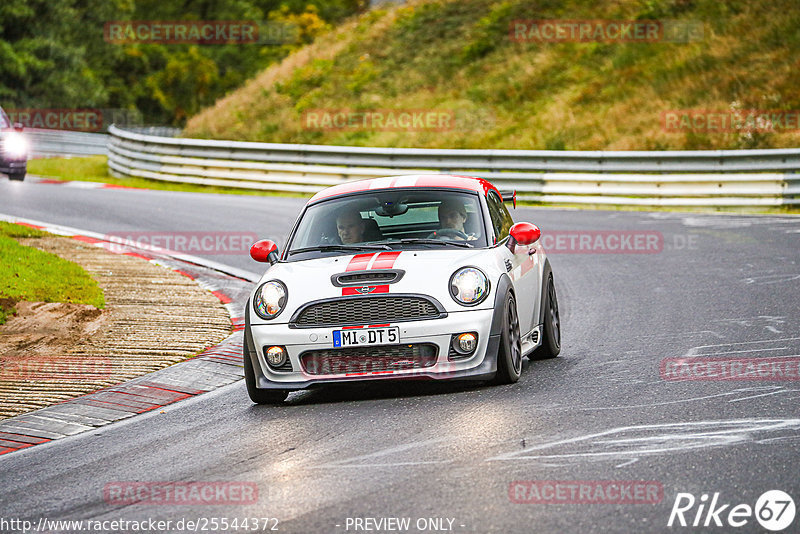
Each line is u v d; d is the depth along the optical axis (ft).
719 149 286.87
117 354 107.04
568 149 315.37
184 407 86.33
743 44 350.43
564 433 66.13
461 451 63.31
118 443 74.95
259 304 83.92
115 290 141.18
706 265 153.89
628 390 78.79
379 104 393.70
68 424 82.07
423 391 84.33
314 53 462.60
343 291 81.56
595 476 56.18
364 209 93.40
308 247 90.68
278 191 289.12
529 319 92.89
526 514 50.44
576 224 208.03
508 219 101.50
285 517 52.80
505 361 82.64
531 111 356.59
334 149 283.59
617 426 67.26
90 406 87.51
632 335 106.42
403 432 69.82
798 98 303.48
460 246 88.17
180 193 274.98
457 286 81.41
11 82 630.33
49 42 641.40
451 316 80.28
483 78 393.50
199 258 173.99
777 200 227.81
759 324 107.04
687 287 136.26
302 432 72.84
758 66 331.16
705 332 104.63
